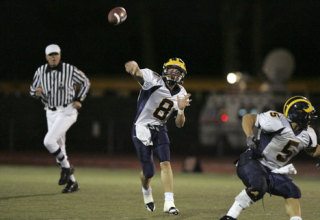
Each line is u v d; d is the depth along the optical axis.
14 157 78.12
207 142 79.56
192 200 37.78
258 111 76.44
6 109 86.19
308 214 33.06
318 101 76.56
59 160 39.78
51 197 37.56
